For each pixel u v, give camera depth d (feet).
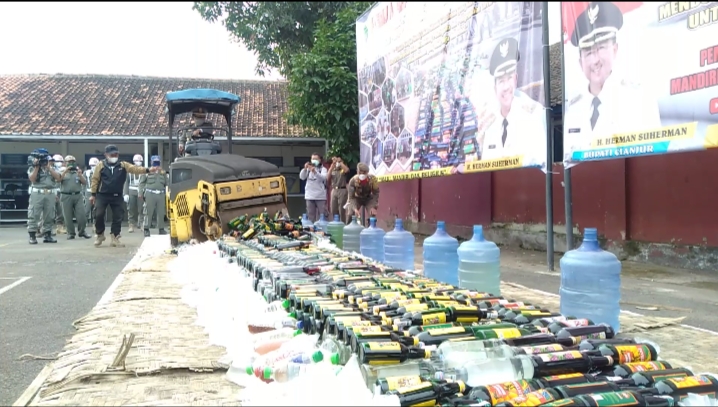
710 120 17.81
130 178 49.01
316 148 64.69
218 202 26.81
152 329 13.15
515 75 24.95
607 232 29.27
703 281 22.38
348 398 7.48
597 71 21.56
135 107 65.62
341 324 10.30
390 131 37.17
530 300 17.60
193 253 23.54
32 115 60.90
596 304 13.34
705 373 9.46
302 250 21.18
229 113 35.78
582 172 30.83
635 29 20.11
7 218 60.80
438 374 8.54
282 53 40.09
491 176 37.91
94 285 22.03
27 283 22.52
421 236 44.45
